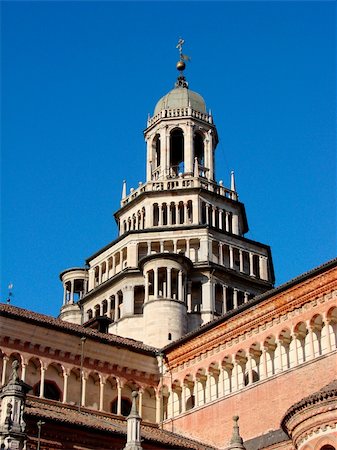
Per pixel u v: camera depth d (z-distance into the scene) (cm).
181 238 9400
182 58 11281
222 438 6844
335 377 6038
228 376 7075
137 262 9344
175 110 10400
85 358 7288
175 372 7625
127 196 10138
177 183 9838
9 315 6912
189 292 9062
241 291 9388
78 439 5647
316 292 6412
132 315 8906
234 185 10212
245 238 9738
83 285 10506
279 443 5975
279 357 6625
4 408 4900
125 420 7244
